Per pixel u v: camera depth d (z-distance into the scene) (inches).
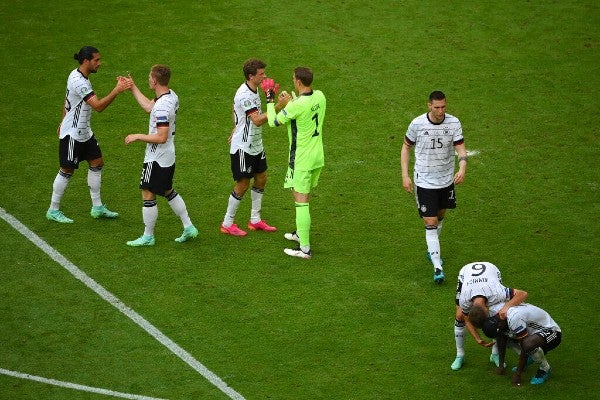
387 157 1983.3
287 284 1551.4
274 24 2488.9
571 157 1978.3
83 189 1850.4
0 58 2305.6
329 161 1964.8
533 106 2174.0
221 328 1437.0
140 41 2396.7
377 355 1379.2
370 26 2491.4
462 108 2162.9
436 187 1526.8
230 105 2171.5
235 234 1699.1
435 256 1530.5
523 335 1269.7
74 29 2436.0
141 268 1587.1
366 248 1665.8
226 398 1285.7
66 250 1631.4
